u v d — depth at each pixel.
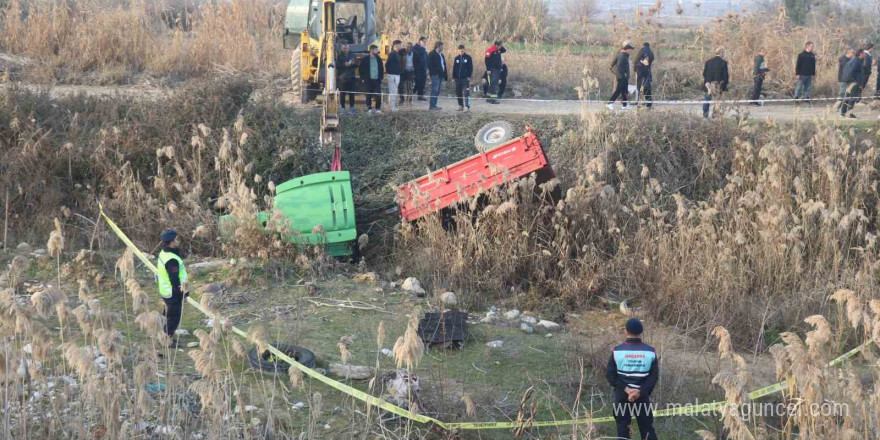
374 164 16.36
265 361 8.23
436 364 9.10
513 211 12.53
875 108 19.69
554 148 15.98
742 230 12.84
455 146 16.55
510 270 12.30
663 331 10.93
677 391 8.58
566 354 9.55
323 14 17.20
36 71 20.84
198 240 12.88
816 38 25.34
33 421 6.35
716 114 16.72
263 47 25.28
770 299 11.37
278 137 16.03
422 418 7.16
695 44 27.00
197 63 22.70
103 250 12.36
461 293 11.70
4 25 23.73
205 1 31.34
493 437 7.41
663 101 20.05
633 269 12.53
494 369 9.09
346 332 9.72
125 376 6.59
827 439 6.16
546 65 23.56
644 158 15.75
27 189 13.77
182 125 15.73
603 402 8.16
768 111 19.61
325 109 15.20
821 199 14.07
